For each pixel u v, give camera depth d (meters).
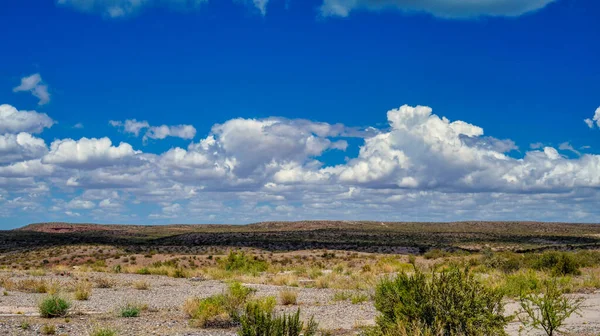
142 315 18.98
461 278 11.88
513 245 100.56
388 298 12.44
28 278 35.28
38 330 15.02
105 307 21.42
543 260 38.53
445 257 57.69
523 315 17.81
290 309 20.97
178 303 23.45
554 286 14.14
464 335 11.25
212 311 17.17
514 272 35.97
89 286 30.12
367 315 19.17
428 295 11.68
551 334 13.59
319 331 15.47
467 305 11.34
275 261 63.56
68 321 16.97
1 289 27.73
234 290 18.53
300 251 78.88
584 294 24.67
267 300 16.31
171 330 15.64
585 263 43.25
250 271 43.66
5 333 14.42
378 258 63.00
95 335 14.09
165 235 159.62
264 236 127.12
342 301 23.78
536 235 134.00
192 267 58.09
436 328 11.10
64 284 30.95
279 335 12.68
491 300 11.73
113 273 43.97
